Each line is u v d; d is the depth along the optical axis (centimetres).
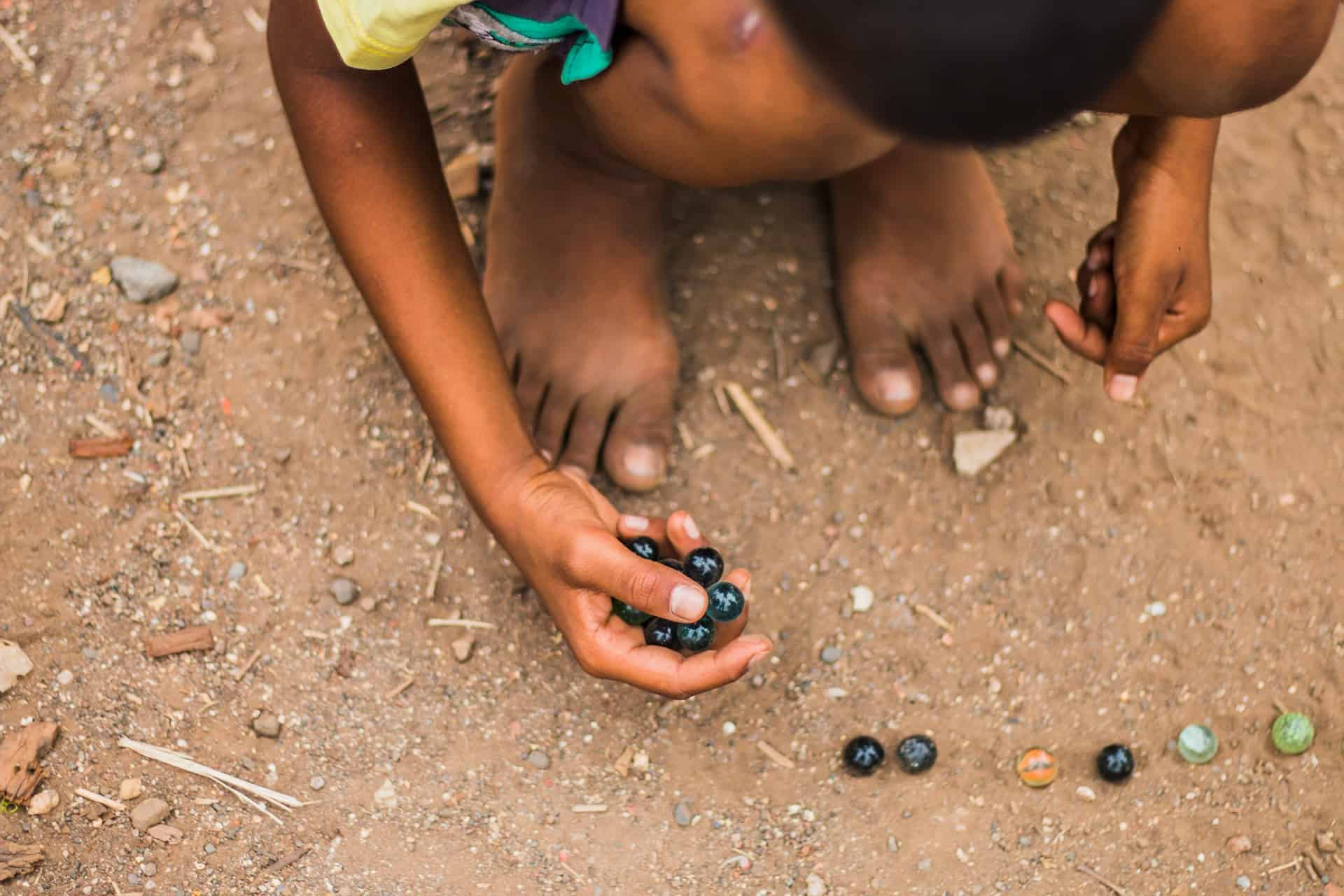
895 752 104
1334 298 115
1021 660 107
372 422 109
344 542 107
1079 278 103
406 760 102
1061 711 105
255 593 105
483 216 114
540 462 96
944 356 110
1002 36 66
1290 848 102
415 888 99
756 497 109
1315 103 119
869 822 103
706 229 115
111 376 108
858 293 111
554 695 104
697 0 84
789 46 78
